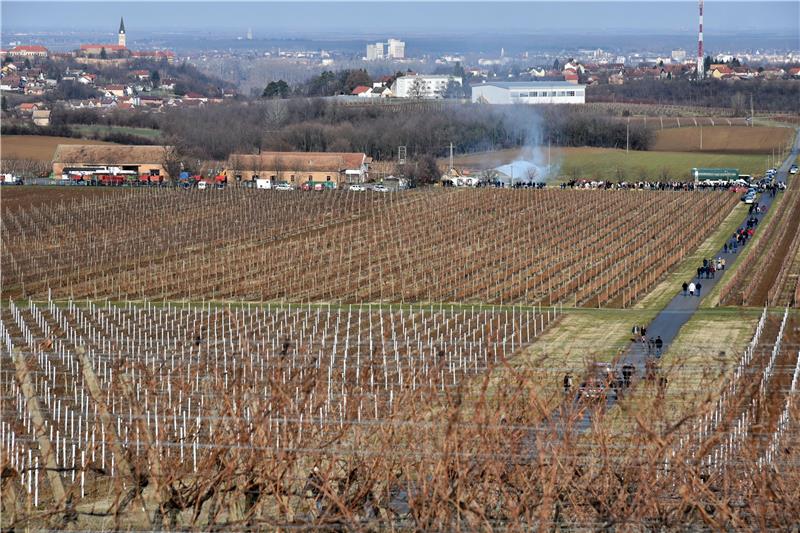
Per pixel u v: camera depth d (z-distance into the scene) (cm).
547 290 16575
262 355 8369
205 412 7000
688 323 13450
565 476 5431
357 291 16525
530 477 5584
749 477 5622
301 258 19338
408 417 5719
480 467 5447
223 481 5631
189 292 16175
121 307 15175
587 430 6081
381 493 5703
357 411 6253
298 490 5981
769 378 7269
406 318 14212
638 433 5628
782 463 5653
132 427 6706
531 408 5844
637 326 13100
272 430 6125
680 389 6981
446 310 14925
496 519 5638
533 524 5544
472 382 6681
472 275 17788
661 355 8331
